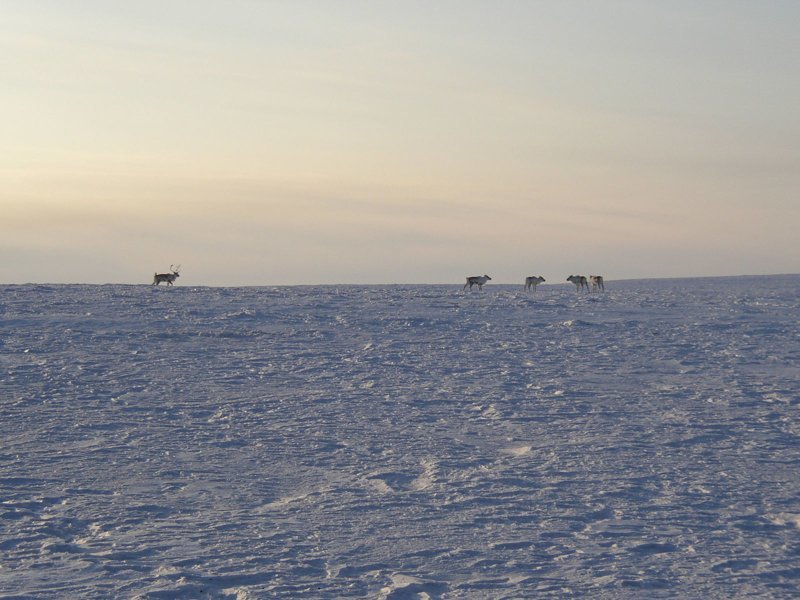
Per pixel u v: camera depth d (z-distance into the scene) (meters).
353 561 8.55
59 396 18.89
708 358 26.05
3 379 20.81
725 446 14.37
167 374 22.14
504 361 25.30
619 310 40.94
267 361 24.70
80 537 9.37
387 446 14.48
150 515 10.24
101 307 36.66
